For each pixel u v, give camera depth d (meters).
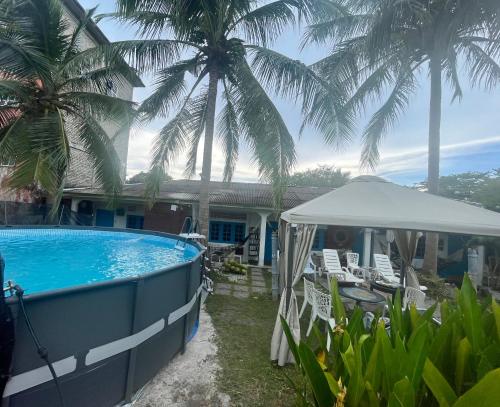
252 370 4.22
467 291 2.19
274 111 9.27
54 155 8.45
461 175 17.17
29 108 9.48
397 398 1.36
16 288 2.28
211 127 10.09
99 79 10.32
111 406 3.02
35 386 2.36
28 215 11.57
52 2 9.18
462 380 1.82
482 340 2.04
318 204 4.86
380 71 11.95
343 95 10.62
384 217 4.23
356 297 5.86
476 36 10.18
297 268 4.82
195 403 3.45
